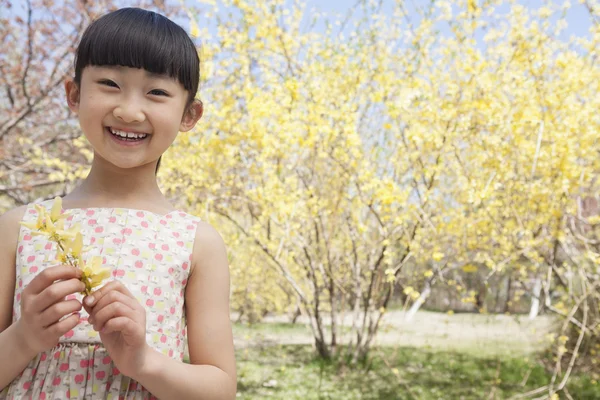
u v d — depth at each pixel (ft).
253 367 20.80
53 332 2.32
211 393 2.76
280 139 13.83
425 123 13.32
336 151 14.11
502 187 13.83
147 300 2.88
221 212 16.48
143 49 2.82
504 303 40.45
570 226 15.48
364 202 14.07
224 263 3.22
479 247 14.33
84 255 2.89
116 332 2.47
